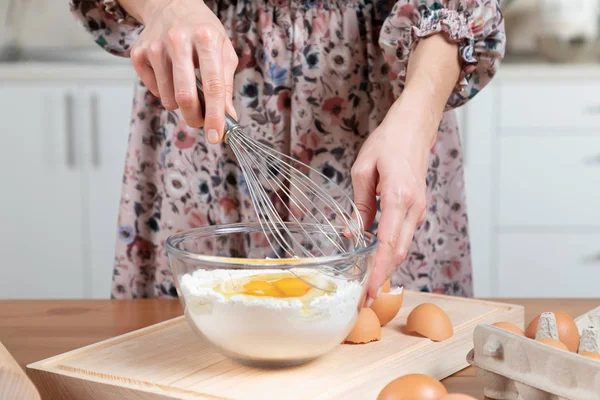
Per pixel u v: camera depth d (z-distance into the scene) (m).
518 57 2.51
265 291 0.69
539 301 1.05
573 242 2.25
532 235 2.26
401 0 0.96
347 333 0.73
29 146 2.22
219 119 0.71
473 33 0.94
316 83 1.08
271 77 1.08
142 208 1.19
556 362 0.64
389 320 0.88
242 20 1.08
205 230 0.82
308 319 0.69
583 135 2.20
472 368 0.84
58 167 2.23
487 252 2.27
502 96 2.19
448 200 1.20
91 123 2.21
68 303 1.06
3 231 2.27
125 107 2.20
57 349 0.86
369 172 0.79
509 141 2.21
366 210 0.80
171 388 0.70
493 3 0.94
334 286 0.71
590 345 0.72
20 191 2.24
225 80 0.74
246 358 0.72
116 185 2.24
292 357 0.71
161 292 1.20
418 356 0.78
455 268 1.22
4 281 2.29
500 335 0.68
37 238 2.27
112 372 0.74
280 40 1.08
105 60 2.45
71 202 2.25
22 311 1.02
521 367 0.67
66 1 2.45
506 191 2.24
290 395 0.68
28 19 2.46
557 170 2.22
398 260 0.78
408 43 0.95
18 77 2.18
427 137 0.84
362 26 1.08
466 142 2.21
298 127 1.09
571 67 2.19
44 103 2.19
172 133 1.12
